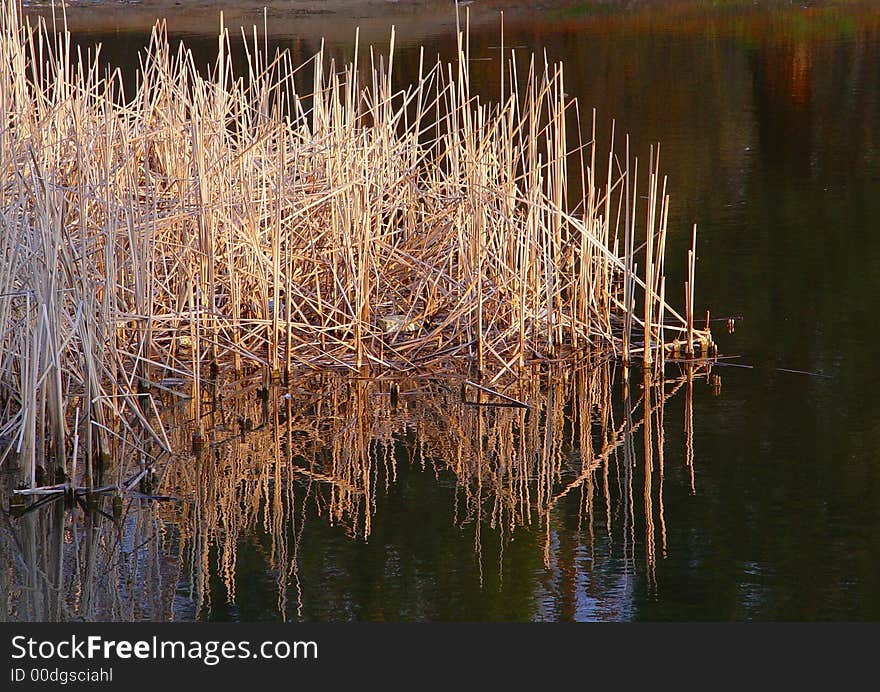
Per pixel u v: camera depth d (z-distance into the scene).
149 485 13.93
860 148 33.69
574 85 44.75
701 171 31.34
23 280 14.78
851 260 23.05
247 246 17.89
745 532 12.59
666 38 57.78
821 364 17.78
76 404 14.93
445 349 18.56
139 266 16.77
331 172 18.53
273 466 14.52
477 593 11.44
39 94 17.12
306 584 11.66
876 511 12.97
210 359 17.69
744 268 22.77
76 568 11.95
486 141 18.47
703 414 15.97
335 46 49.00
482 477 14.20
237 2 68.06
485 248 17.97
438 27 59.34
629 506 13.30
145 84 18.83
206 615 11.15
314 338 18.62
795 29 59.84
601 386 17.20
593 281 18.86
